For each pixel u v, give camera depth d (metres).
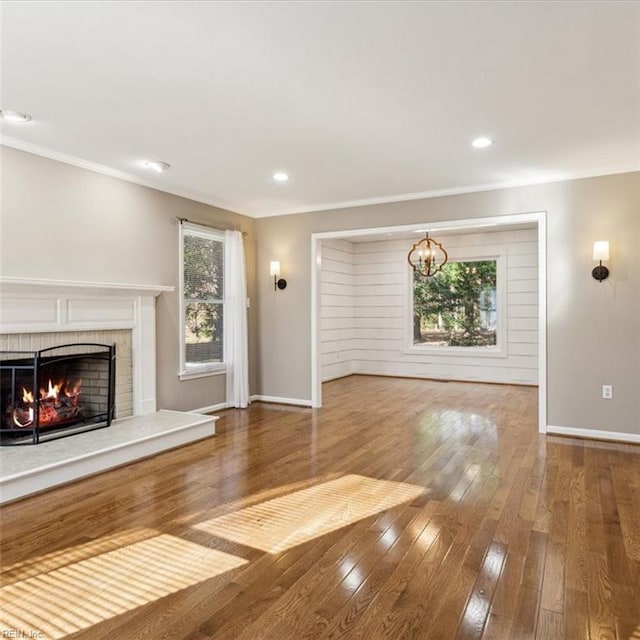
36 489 3.13
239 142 3.65
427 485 3.31
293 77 2.65
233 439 4.49
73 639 1.78
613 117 3.22
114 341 4.41
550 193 4.64
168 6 2.01
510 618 1.88
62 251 3.96
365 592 2.06
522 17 2.11
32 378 3.78
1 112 3.10
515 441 4.41
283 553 2.39
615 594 2.04
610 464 3.74
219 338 5.82
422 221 5.27
